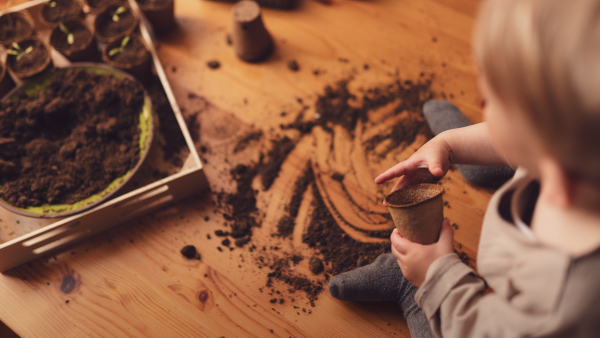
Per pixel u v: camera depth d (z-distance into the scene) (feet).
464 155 2.44
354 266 2.69
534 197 1.99
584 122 1.18
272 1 3.35
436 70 3.16
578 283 1.60
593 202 1.44
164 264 2.73
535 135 1.32
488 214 2.03
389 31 3.30
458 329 2.05
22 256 2.69
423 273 2.19
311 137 3.00
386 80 3.14
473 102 3.05
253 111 3.07
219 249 2.75
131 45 3.05
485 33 1.35
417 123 3.01
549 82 1.19
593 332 1.63
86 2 3.25
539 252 1.74
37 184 2.73
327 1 3.41
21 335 2.59
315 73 3.18
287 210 2.83
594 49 1.14
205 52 3.26
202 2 3.43
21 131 2.86
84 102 2.92
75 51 3.00
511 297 1.98
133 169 2.75
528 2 1.23
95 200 2.73
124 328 2.60
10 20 3.11
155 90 3.11
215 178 2.91
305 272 2.69
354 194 2.85
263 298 2.64
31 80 2.93
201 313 2.62
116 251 2.76
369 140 2.98
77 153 2.83
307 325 2.59
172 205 2.86
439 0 3.40
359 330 2.57
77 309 2.64
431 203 2.11
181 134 2.99
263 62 3.22
